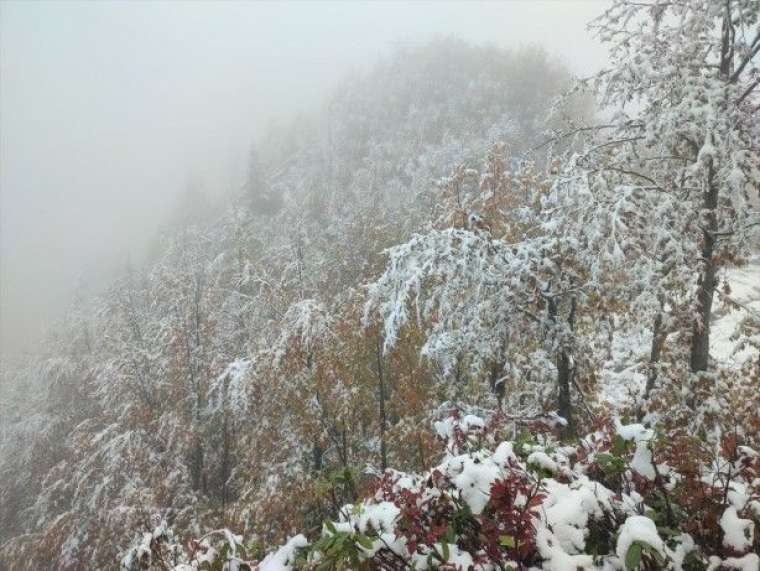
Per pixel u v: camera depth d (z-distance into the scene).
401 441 9.68
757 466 2.90
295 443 12.02
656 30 6.60
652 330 8.05
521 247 7.46
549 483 3.05
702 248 7.00
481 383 9.34
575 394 9.05
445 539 2.54
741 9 5.91
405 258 7.62
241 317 17.84
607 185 6.93
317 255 18.67
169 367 15.94
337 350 10.88
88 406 21.95
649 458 3.04
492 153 10.26
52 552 13.47
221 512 12.81
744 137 6.58
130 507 11.60
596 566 2.51
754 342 7.11
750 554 2.42
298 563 2.74
